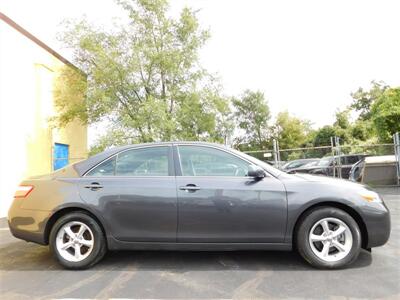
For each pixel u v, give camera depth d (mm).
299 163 15555
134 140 13539
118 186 4332
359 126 36625
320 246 4215
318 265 4094
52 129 13172
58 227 4355
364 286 3578
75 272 4250
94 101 13711
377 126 22562
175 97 14969
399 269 4082
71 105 14062
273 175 4324
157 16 14766
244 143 38219
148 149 4578
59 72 13797
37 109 12031
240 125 39719
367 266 4199
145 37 14781
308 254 4109
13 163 10383
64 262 4320
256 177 4246
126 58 14211
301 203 4109
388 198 9805
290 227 4133
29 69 11477
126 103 14734
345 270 4074
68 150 14648
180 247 4258
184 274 4066
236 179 4285
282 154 15203
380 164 12586
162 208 4234
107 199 4301
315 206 4207
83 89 14211
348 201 4094
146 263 4520
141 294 3510
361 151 14828
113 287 3719
